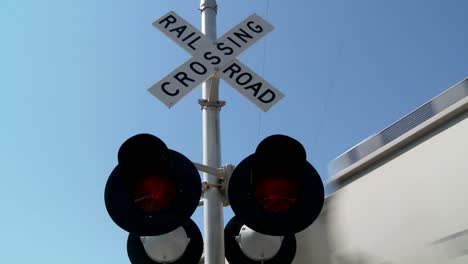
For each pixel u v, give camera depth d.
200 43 3.38
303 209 2.54
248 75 3.31
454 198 4.09
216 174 3.04
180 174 2.56
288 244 3.26
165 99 3.14
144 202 2.53
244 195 2.54
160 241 3.01
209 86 3.39
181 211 2.50
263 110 3.23
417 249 4.29
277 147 2.59
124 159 2.55
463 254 3.91
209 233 3.00
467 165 4.04
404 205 4.50
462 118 4.20
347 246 4.99
